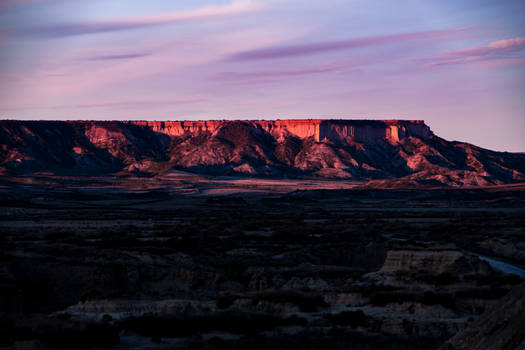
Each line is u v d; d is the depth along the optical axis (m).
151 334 57.41
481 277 78.31
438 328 60.69
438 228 155.62
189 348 52.06
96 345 53.22
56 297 78.88
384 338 57.22
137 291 79.62
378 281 81.69
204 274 86.31
